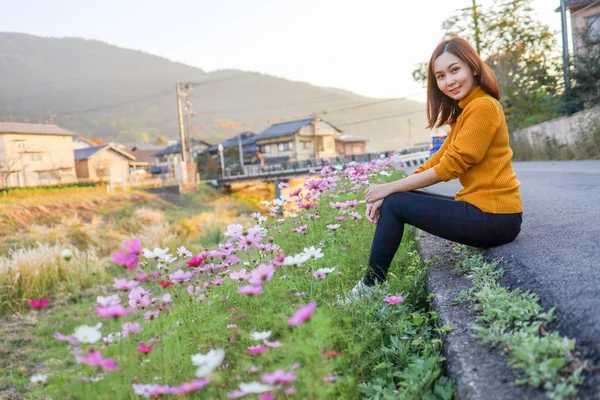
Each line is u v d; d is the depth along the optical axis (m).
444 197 2.14
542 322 1.35
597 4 19.31
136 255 1.95
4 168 32.25
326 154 51.62
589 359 1.11
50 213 17.80
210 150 55.44
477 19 22.72
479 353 1.32
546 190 4.98
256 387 1.22
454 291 1.83
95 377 1.55
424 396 1.34
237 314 2.10
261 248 2.46
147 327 1.96
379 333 1.79
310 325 1.43
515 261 1.91
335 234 3.29
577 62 16.05
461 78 2.01
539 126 16.31
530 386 1.11
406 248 2.92
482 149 1.91
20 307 4.90
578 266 1.72
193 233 12.69
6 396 2.55
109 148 43.97
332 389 1.37
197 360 1.30
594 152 11.16
